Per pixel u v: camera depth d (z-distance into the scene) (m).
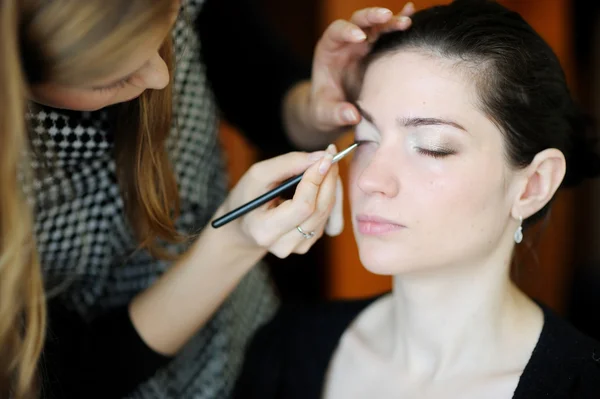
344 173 1.52
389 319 1.03
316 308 1.09
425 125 0.82
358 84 0.95
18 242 0.66
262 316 1.35
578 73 1.84
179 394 1.14
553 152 0.86
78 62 0.64
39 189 0.91
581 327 1.86
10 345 0.77
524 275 1.14
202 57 1.19
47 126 0.87
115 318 1.00
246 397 1.08
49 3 0.61
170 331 0.98
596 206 1.85
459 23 0.84
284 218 0.81
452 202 0.82
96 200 1.00
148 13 0.64
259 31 1.22
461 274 0.87
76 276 1.04
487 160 0.83
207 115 1.12
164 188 0.93
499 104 0.81
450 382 0.91
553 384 0.82
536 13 1.84
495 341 0.90
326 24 1.90
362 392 0.98
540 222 1.00
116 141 0.93
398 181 0.84
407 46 0.85
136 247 1.02
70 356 0.98
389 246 0.85
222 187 1.22
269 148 1.31
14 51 0.60
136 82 0.73
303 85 1.20
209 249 0.92
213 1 1.14
